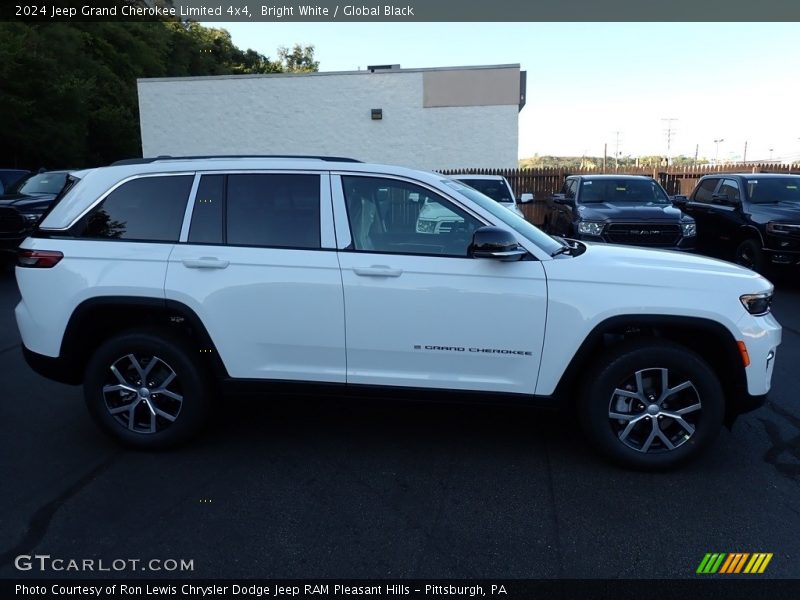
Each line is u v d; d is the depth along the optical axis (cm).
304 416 466
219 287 378
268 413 472
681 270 368
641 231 944
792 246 872
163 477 372
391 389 381
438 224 382
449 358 372
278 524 324
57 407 483
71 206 401
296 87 2064
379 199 385
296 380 387
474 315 365
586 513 332
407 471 380
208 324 380
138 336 389
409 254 372
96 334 413
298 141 2097
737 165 1898
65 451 406
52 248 392
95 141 3269
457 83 2025
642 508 337
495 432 437
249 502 345
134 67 3553
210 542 308
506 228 375
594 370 367
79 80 2714
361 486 362
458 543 307
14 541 308
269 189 388
